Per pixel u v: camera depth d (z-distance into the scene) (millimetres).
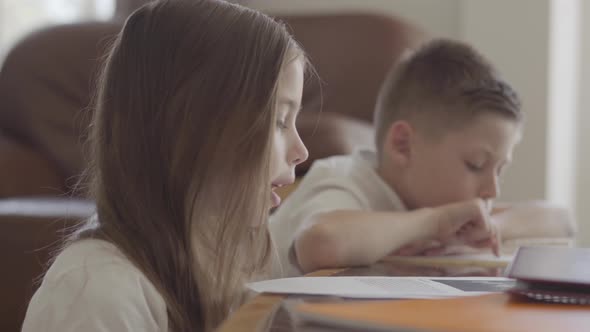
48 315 625
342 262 833
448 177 1135
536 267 503
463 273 721
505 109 1118
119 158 699
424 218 924
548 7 2252
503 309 417
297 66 727
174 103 686
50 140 2299
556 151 2373
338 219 868
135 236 681
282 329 382
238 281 723
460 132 1117
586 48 2584
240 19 706
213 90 681
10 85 2385
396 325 342
